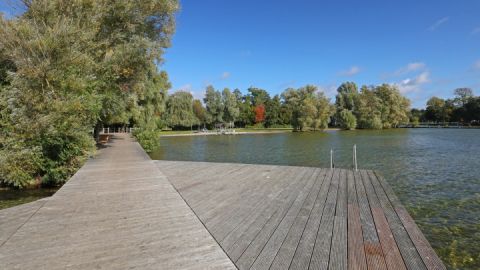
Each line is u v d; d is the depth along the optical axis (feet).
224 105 223.30
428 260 10.26
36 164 30.53
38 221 13.84
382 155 66.23
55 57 31.35
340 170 29.45
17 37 30.17
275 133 190.60
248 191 20.56
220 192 20.21
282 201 17.92
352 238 12.18
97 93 40.78
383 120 201.36
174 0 56.49
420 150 75.31
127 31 51.62
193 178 25.36
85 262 9.70
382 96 201.67
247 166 32.17
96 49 43.27
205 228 13.10
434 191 32.17
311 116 192.54
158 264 9.62
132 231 12.59
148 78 87.97
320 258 10.28
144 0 50.03
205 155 74.23
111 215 14.79
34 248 10.80
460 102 243.40
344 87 248.52
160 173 27.22
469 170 45.39
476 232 20.27
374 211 15.98
